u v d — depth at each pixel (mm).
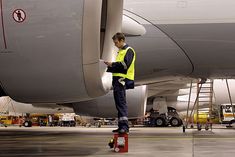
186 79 9664
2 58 4215
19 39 4121
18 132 12039
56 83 4312
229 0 7750
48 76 4262
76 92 4434
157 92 16000
